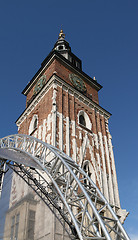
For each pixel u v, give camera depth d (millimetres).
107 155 31750
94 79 40250
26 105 37719
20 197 19266
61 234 18812
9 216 18234
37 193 19422
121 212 26594
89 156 28656
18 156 20578
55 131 26062
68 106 30406
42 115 30141
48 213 19094
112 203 27141
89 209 23203
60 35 44719
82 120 32375
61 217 19766
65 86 32000
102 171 29125
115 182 29984
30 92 38719
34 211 18547
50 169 19453
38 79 37375
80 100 33469
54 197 20703
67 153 25859
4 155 19609
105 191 27453
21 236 16438
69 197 17359
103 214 24922
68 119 28828
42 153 20406
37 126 30078
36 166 19375
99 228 22891
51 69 34438
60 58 35250
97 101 37375
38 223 18062
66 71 35281
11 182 20781
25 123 34375
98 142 31672
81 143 28750
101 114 35906
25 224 17203
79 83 35750
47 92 31453
